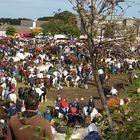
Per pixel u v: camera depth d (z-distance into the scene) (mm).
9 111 19344
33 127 5016
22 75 44844
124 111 4918
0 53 66562
